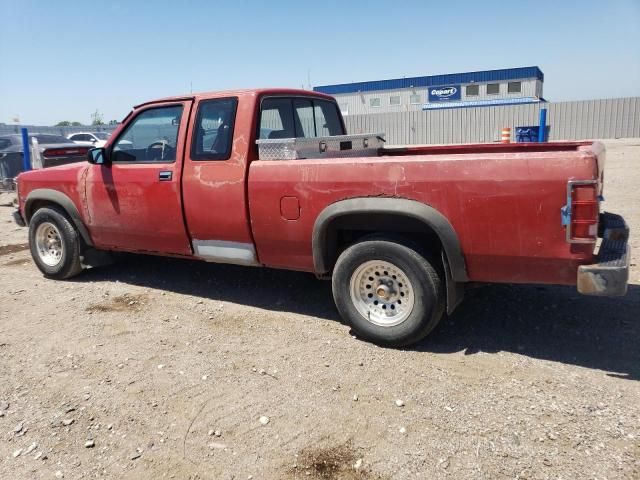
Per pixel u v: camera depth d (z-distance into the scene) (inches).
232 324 190.9
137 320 197.0
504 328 178.7
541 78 1974.7
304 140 183.6
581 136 1267.2
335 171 165.6
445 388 142.0
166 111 205.8
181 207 199.9
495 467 111.0
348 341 173.3
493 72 1877.5
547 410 129.9
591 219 134.9
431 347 167.0
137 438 126.1
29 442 126.1
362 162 161.2
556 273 144.1
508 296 206.7
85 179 227.5
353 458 116.3
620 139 1206.3
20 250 320.8
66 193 235.6
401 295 164.4
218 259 200.2
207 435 126.3
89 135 1128.8
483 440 119.7
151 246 217.6
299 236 176.4
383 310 168.4
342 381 147.9
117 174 216.4
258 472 113.3
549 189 138.6
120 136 219.3
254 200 181.9
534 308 194.1
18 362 165.8
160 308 208.7
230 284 235.1
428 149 230.7
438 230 151.4
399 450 118.0
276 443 122.4
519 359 156.9
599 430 121.3
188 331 185.9
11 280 251.9
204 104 195.3
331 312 199.5
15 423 133.8
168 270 259.3
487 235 147.2
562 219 138.0
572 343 165.9
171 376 154.2
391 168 156.8
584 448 115.5
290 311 201.8
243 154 184.1
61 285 241.8
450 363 156.0
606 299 199.5
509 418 127.4
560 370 149.5
